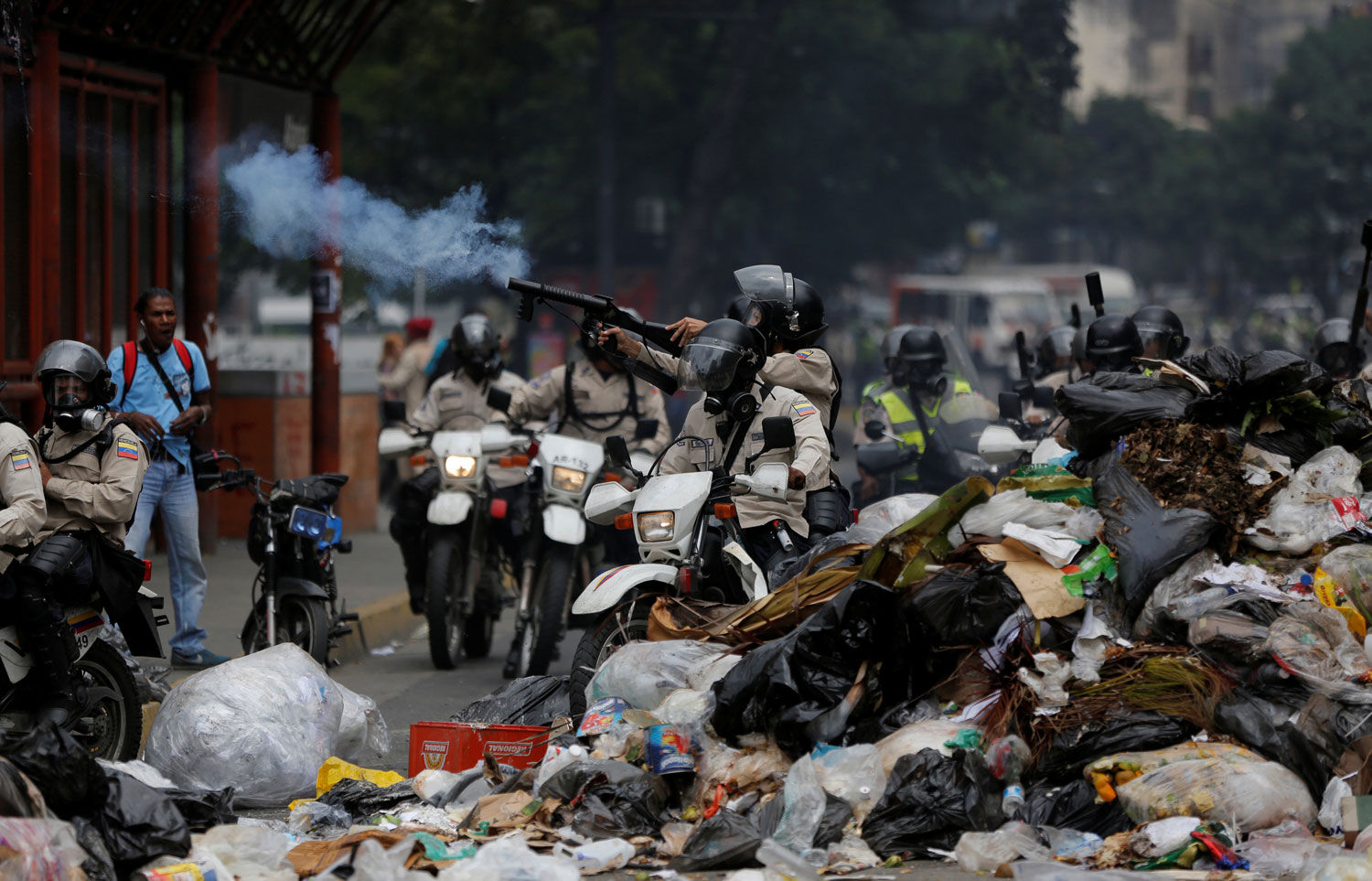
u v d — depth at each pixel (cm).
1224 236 15438
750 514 1828
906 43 8569
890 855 1320
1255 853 1267
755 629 1609
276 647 1712
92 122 3194
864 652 1476
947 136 8931
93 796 1225
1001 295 14500
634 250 9412
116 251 3331
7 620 1548
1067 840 1328
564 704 1736
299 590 2156
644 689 1573
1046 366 3055
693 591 1738
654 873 1285
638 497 1778
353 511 4419
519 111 7831
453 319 10069
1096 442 1708
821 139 8681
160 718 1605
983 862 1277
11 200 2891
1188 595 1531
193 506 2283
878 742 1451
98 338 3241
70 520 1628
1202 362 1798
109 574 1636
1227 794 1324
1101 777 1378
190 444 2278
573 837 1338
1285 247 15262
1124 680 1473
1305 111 14888
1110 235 16975
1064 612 1508
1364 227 2416
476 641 2630
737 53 8262
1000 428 2362
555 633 2270
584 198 8462
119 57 3309
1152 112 16125
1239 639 1467
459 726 1598
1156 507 1590
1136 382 1777
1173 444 1647
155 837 1220
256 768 1573
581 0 7575
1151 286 18988
